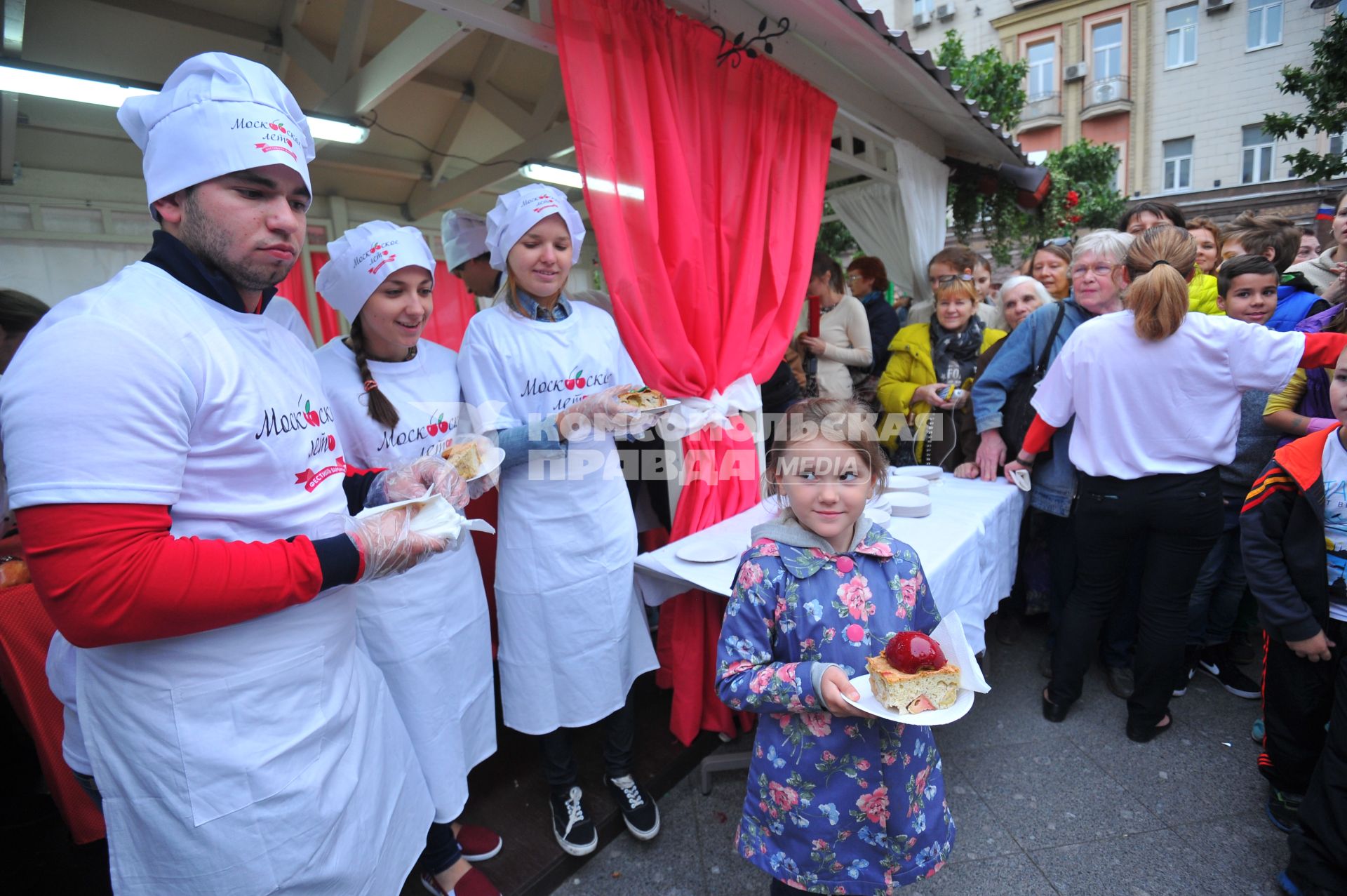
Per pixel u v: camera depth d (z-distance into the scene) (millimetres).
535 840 2053
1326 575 1738
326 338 4832
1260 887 1820
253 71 1036
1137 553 2689
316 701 1166
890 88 3877
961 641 1288
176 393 963
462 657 1829
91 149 3574
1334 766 1647
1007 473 2873
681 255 2406
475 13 2027
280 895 1114
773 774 1422
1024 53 18625
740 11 2732
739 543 2281
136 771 1044
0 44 2270
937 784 1458
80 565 878
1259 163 16109
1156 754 2389
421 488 1386
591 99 2109
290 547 1044
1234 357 2102
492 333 1941
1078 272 2719
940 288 3514
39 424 863
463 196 4477
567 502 1949
